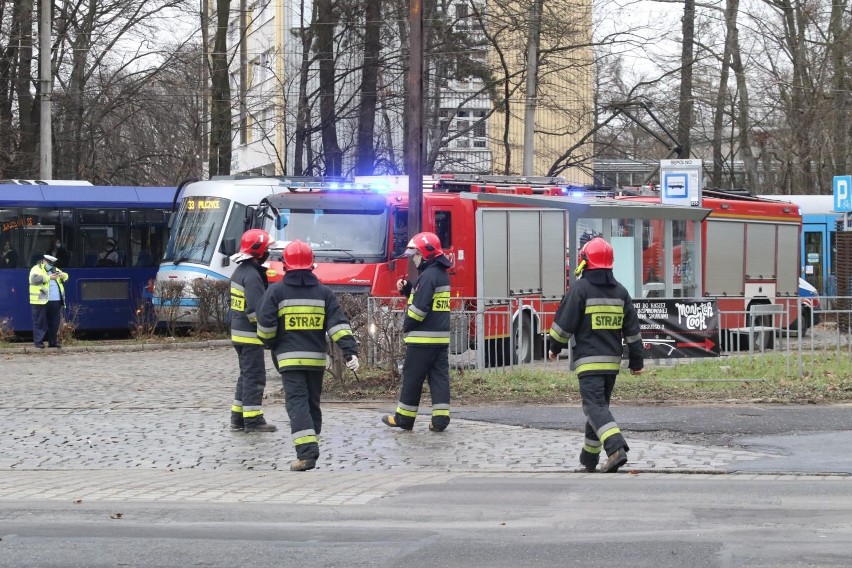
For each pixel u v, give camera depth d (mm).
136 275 29156
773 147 51719
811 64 41094
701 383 16953
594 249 10617
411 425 13359
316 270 20359
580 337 10625
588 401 10570
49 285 24516
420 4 19297
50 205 28109
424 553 7242
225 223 27047
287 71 44406
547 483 9953
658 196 26906
